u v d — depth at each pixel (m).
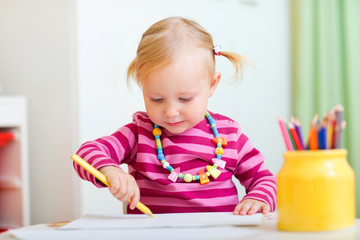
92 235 0.58
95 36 1.94
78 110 1.90
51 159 2.04
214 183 0.97
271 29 2.58
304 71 2.55
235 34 2.42
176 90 0.88
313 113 2.58
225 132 1.04
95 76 1.94
